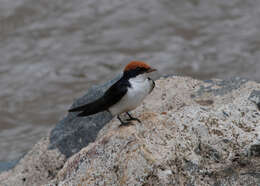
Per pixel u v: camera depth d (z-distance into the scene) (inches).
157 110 366.0
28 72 776.9
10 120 674.2
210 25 857.5
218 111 294.2
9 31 874.1
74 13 911.0
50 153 383.9
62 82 749.9
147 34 844.0
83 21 889.5
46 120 668.7
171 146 269.6
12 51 826.2
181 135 276.8
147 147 267.0
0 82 757.3
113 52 805.2
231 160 273.7
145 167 258.8
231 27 849.5
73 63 790.5
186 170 263.9
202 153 275.1
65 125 399.9
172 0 928.9
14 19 903.7
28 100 716.0
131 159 262.2
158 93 383.2
